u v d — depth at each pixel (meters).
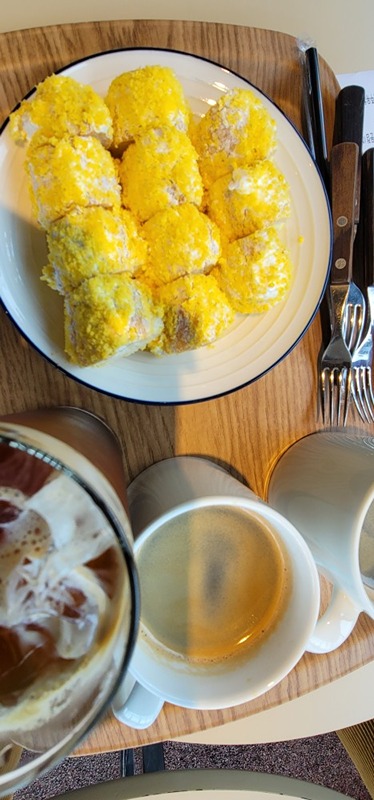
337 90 0.39
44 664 0.23
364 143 0.42
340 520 0.30
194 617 0.33
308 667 0.40
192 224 0.33
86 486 0.20
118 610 0.21
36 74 0.35
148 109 0.32
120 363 0.35
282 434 0.39
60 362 0.34
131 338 0.32
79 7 0.39
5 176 0.33
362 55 0.42
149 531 0.27
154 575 0.33
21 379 0.36
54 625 0.23
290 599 0.32
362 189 0.39
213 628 0.33
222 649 0.33
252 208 0.33
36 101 0.31
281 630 0.32
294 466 0.36
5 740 0.23
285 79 0.39
